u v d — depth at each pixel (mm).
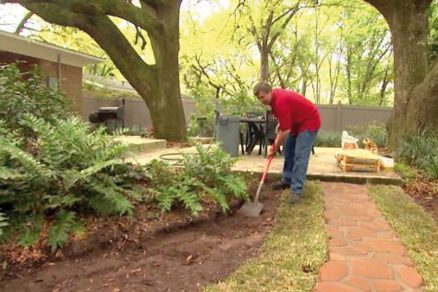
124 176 4125
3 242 3023
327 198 4578
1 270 2787
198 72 19750
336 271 2736
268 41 19688
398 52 7672
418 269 2768
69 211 3479
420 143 6496
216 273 2793
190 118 11945
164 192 4000
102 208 3555
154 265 2965
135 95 16594
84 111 14719
